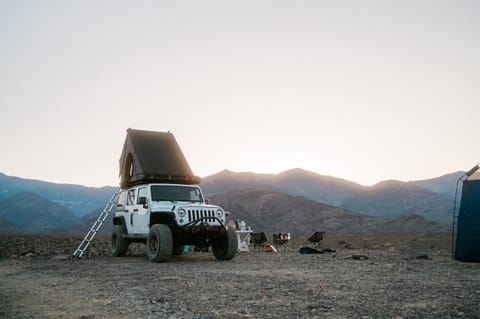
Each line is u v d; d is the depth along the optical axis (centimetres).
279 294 746
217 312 617
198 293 761
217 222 1470
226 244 1457
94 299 726
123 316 602
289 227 15300
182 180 1605
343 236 4116
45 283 927
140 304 677
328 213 15912
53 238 3538
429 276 969
